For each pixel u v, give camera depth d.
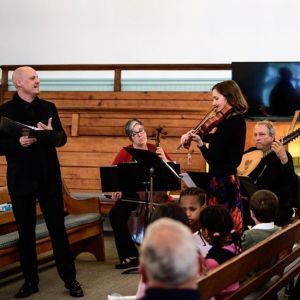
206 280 1.99
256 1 7.68
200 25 7.82
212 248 2.69
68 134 7.31
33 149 3.96
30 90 3.96
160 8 7.90
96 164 7.20
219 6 7.77
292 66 6.95
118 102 7.27
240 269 2.34
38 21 8.12
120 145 7.16
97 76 7.73
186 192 3.36
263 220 3.31
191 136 3.79
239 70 6.99
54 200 4.04
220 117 3.75
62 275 4.10
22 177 3.94
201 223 2.77
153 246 1.39
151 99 7.19
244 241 3.23
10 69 7.64
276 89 6.95
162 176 4.36
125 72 7.64
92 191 7.19
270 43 7.67
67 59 8.08
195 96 7.10
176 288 1.39
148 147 5.32
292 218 4.93
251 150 4.74
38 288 4.26
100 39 8.03
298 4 7.60
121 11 7.98
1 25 8.19
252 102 6.98
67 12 8.06
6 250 3.94
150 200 4.51
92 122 7.28
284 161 4.38
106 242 6.29
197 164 6.92
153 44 7.93
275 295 3.17
